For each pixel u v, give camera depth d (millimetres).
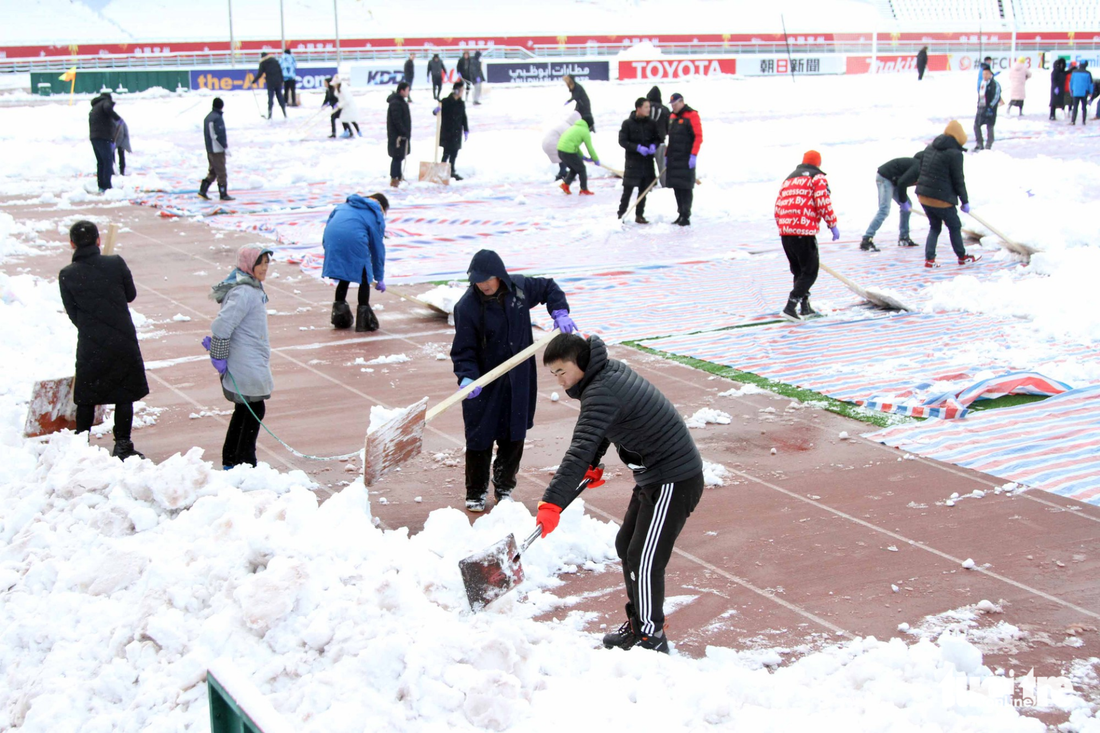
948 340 8820
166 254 13172
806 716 3510
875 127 25734
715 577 4883
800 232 9445
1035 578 4801
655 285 11289
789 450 6516
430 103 34500
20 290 9820
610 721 3498
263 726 2279
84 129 26656
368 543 4598
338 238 9352
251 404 6117
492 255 5434
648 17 58594
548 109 32125
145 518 4941
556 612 4602
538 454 6551
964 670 3947
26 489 5348
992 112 22203
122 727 3605
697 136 14492
